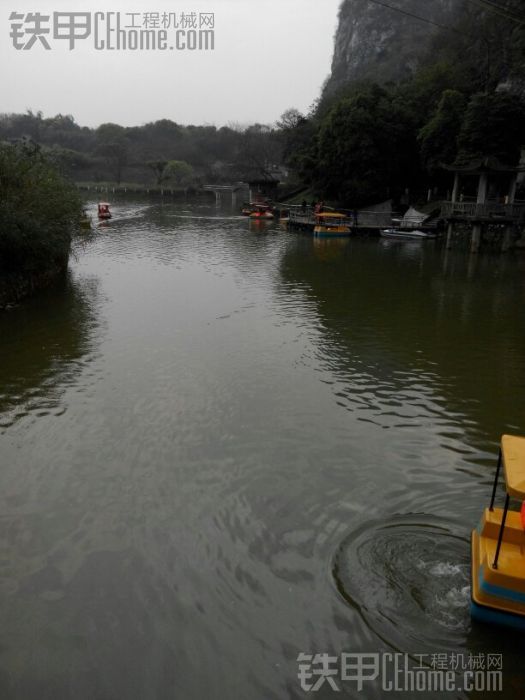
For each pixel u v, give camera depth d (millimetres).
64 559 9398
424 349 20062
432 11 125312
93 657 7609
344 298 28391
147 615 8258
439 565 9094
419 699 7039
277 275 34844
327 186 65875
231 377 17188
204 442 13180
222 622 8125
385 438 13391
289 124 101188
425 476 11773
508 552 7891
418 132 61812
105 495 11141
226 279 33312
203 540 9820
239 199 116938
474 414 14734
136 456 12578
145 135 161250
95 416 14484
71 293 28578
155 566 9219
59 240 28734
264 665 7492
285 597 8539
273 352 19625
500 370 17984
